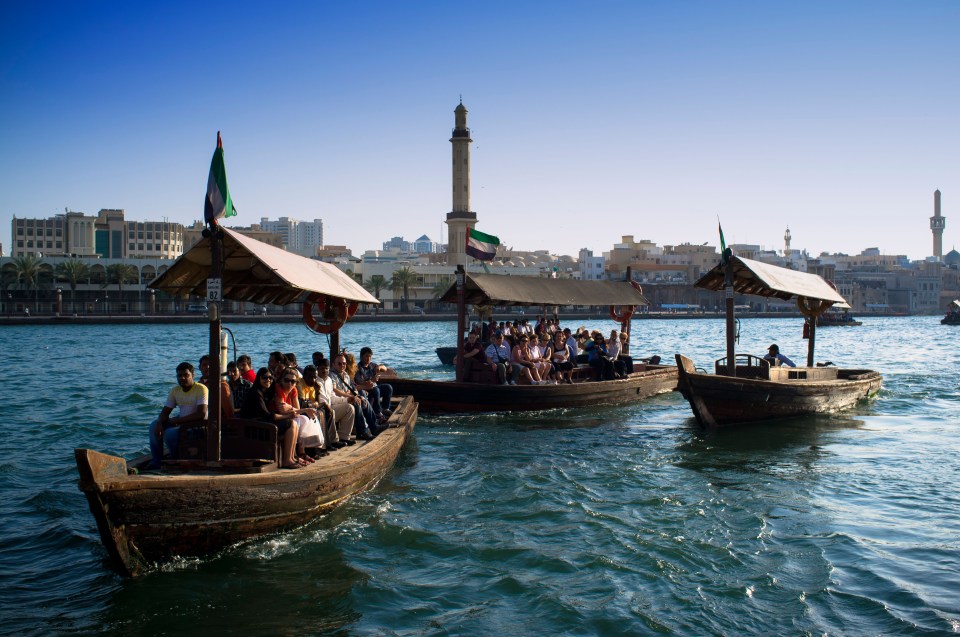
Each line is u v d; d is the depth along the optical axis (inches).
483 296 1013.8
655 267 7396.7
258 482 416.5
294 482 438.0
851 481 598.9
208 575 399.2
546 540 460.4
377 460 548.4
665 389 1133.7
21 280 5022.1
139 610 362.0
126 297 5182.1
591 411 950.4
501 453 701.3
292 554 428.8
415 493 557.3
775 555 435.2
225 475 410.6
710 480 601.9
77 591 384.2
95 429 844.0
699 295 7145.7
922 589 388.2
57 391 1214.3
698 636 343.3
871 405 1011.3
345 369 659.4
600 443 751.1
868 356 2194.9
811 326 1091.9
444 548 445.4
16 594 381.1
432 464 655.8
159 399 1117.7
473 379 936.3
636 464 657.6
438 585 396.5
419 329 4239.7
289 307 5305.1
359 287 757.3
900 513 513.3
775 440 767.1
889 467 647.1
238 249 466.6
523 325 1091.3
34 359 1948.8
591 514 508.7
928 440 768.3
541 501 538.0
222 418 454.3
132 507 374.0
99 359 1957.4
